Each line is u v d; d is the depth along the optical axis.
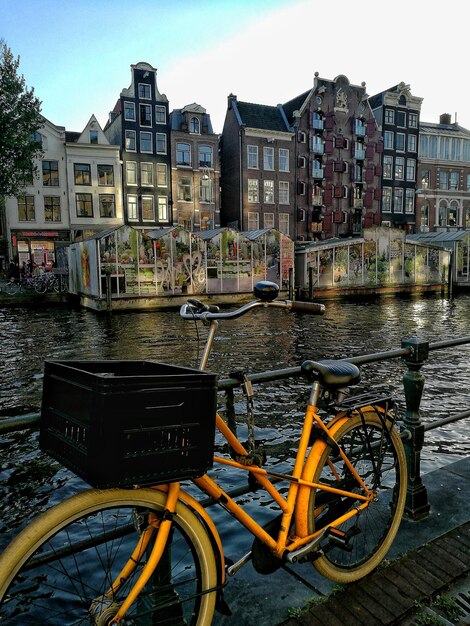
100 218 36.56
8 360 13.32
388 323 20.55
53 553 1.80
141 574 1.52
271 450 6.84
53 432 1.53
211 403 1.54
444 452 6.82
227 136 43.09
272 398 9.16
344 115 44.34
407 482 2.69
